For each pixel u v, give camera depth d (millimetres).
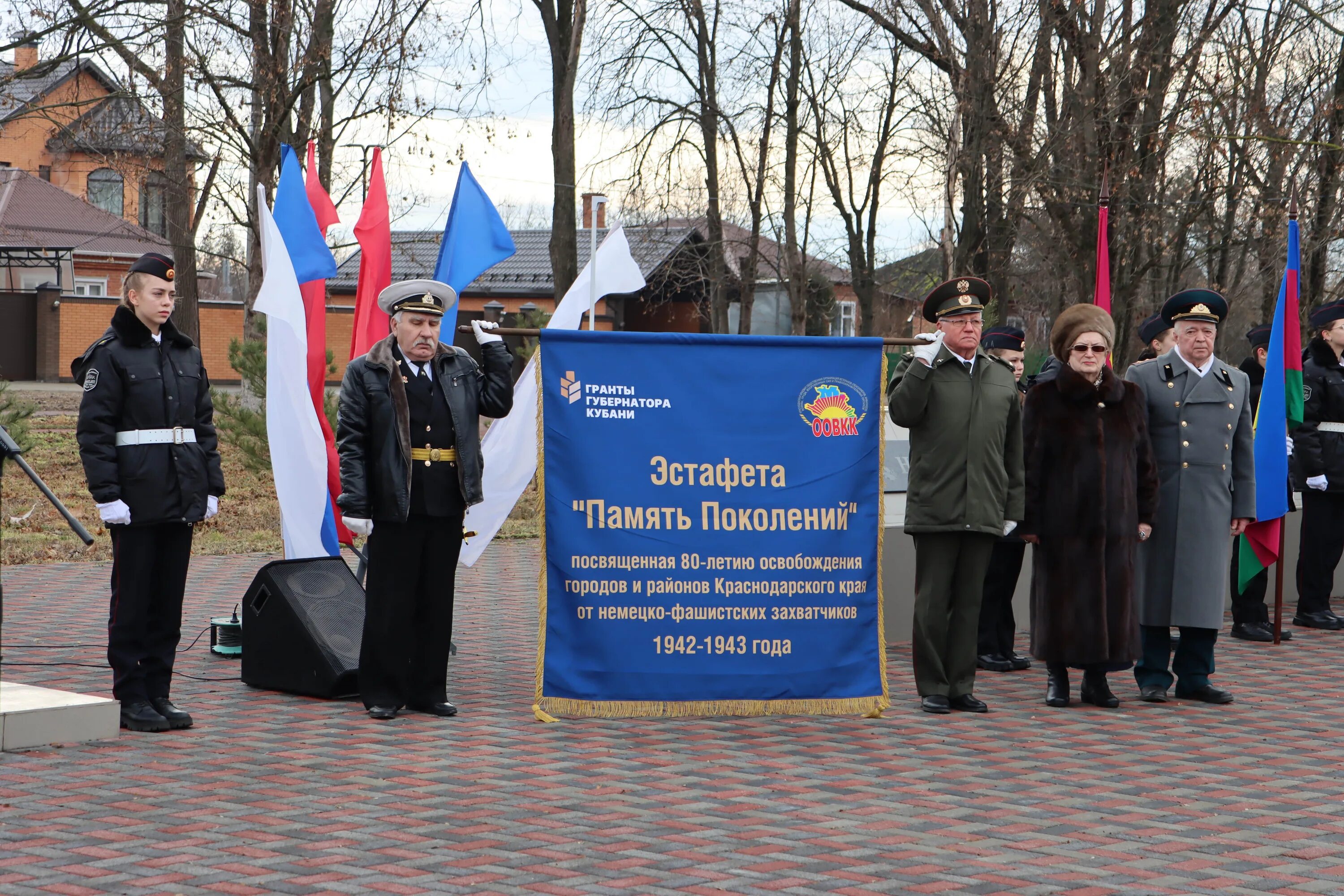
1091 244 23406
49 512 17328
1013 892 4633
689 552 7340
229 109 21922
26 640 9273
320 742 6609
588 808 5535
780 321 47125
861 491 7531
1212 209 23656
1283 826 5488
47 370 38469
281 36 21828
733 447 7402
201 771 6000
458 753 6441
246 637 7938
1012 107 24141
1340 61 22031
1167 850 5133
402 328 7188
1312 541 10820
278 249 8258
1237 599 10312
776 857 4941
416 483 7117
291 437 8289
